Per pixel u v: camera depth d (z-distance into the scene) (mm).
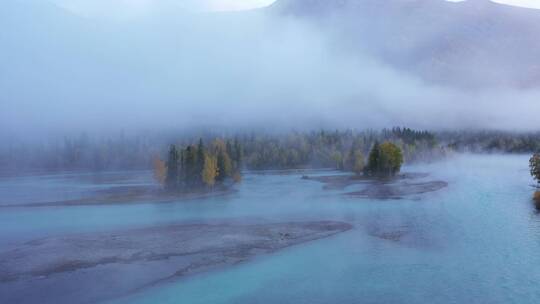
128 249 60344
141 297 44156
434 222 76125
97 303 42719
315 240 64625
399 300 42594
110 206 103188
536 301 41906
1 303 42438
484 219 78000
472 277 48094
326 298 43375
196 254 57969
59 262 54469
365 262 53969
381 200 104312
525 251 57156
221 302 42844
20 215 91750
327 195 116062
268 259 55812
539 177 123438
